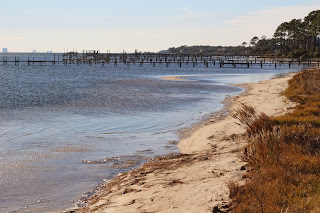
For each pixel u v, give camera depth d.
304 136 12.41
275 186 8.20
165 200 8.65
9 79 63.06
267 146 11.69
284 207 7.15
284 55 170.50
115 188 10.34
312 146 11.78
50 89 44.03
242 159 11.47
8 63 152.12
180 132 18.59
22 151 14.68
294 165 9.77
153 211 8.02
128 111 25.78
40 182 11.02
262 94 34.47
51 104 29.69
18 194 10.00
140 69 102.81
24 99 33.28
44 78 66.50
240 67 109.62
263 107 24.45
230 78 63.31
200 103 30.28
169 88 44.75
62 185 10.77
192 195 8.78
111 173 11.98
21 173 11.87
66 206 9.13
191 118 22.77
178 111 25.81
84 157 13.92
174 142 16.41
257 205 7.28
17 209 8.94
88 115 23.92
